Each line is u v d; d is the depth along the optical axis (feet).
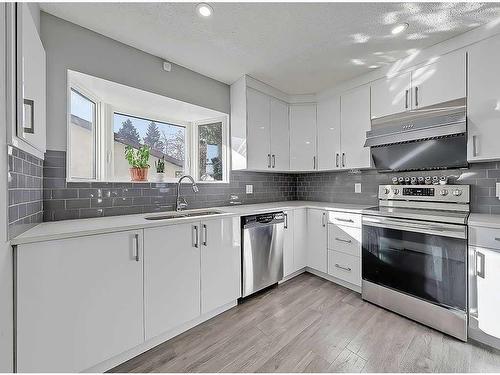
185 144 9.61
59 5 5.02
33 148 4.14
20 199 3.92
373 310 6.80
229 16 5.37
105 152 7.33
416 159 7.52
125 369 4.70
